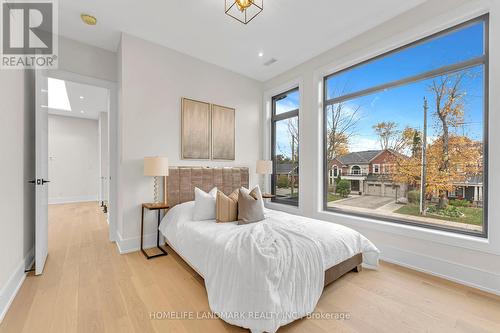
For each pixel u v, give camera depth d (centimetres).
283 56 365
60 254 286
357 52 307
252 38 315
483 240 212
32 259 262
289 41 323
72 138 704
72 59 311
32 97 266
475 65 225
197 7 253
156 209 308
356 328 158
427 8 244
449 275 228
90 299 189
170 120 341
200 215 277
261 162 418
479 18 221
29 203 255
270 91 452
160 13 262
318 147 360
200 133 372
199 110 372
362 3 248
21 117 227
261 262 158
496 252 202
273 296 148
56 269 243
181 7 253
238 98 428
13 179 201
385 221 291
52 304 181
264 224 241
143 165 314
